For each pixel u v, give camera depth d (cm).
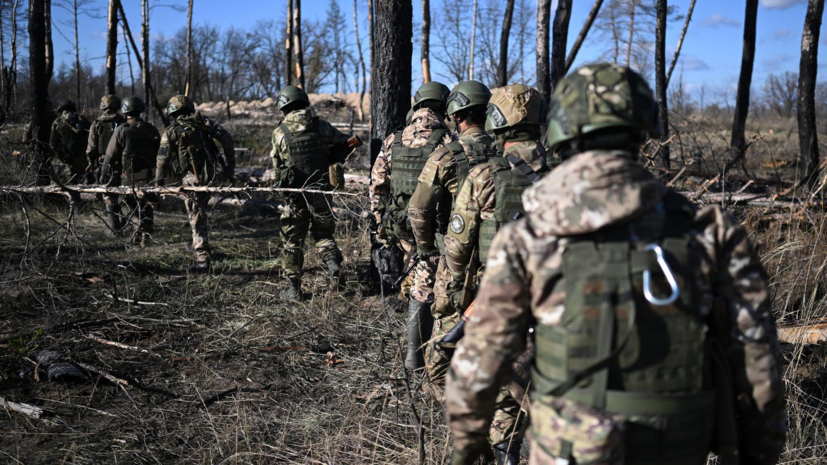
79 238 519
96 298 492
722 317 144
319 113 2455
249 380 370
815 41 834
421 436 262
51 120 856
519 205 241
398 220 367
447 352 292
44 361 370
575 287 138
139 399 345
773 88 3509
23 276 496
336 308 482
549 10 782
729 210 633
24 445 298
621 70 148
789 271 456
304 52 3180
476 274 259
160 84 3288
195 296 509
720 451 148
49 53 1227
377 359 389
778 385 141
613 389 137
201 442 304
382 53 511
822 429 297
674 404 136
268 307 488
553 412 140
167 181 601
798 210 588
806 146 852
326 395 351
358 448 289
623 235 138
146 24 1534
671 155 988
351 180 862
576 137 146
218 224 786
